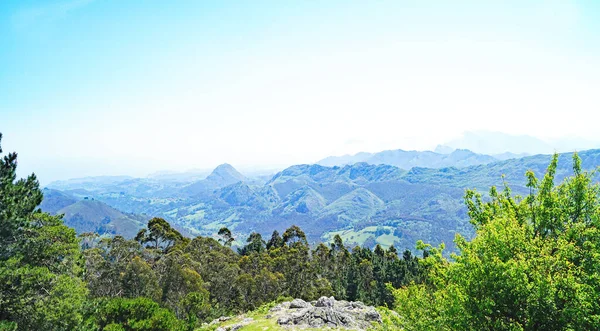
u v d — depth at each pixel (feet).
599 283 38.68
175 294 199.11
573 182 48.37
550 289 37.70
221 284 238.68
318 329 101.50
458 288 45.75
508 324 41.14
